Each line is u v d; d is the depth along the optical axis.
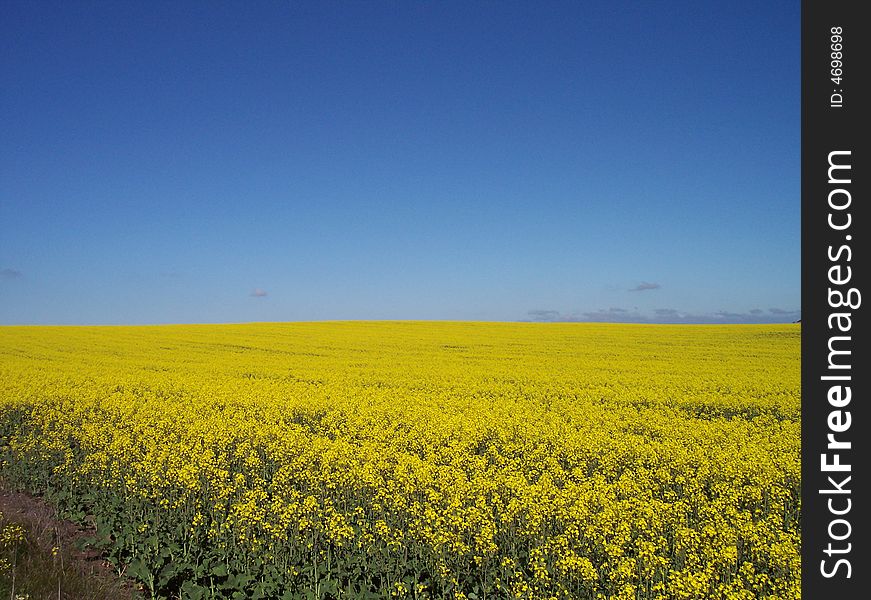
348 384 31.53
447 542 11.18
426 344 49.31
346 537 11.92
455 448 18.36
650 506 12.30
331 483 14.53
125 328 65.75
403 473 14.39
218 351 45.75
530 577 10.76
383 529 11.43
